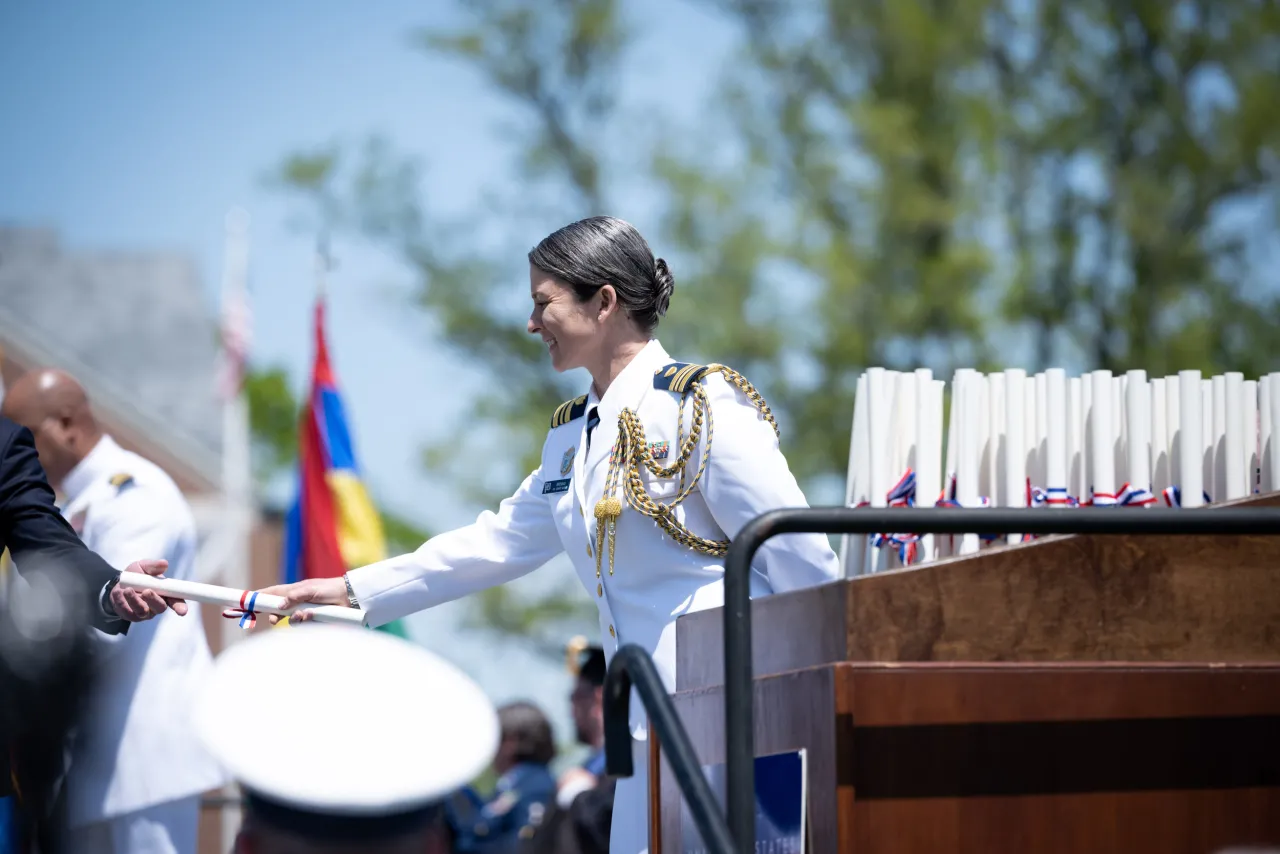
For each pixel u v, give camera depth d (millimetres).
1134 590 7473
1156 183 47625
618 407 10172
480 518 11297
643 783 9789
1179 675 7211
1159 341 47188
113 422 51688
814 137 49000
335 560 21312
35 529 10539
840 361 47312
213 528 44281
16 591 10492
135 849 12391
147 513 13367
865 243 48188
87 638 10844
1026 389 10328
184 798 12781
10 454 10711
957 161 47844
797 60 49969
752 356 47531
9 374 53219
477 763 4555
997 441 10383
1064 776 7043
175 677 12750
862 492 10445
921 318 46656
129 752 12445
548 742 21906
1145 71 48875
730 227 48500
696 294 47750
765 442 9867
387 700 4609
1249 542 7613
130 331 73312
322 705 4574
